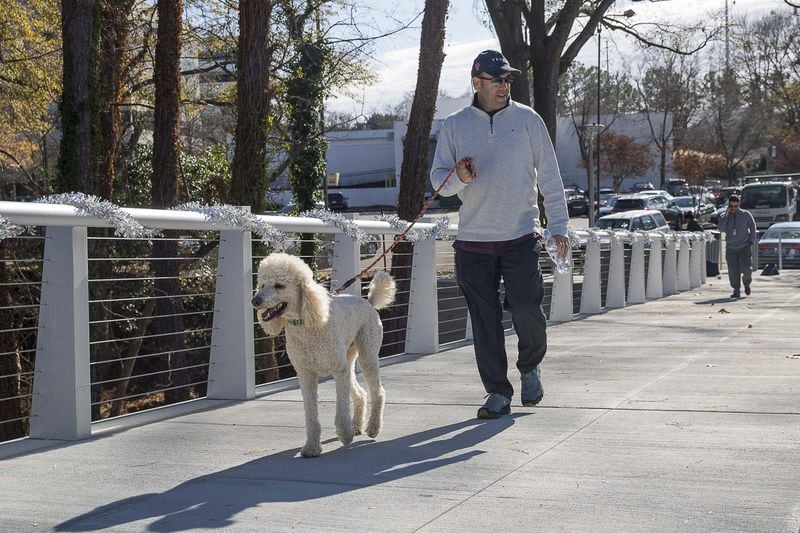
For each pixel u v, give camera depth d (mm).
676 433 5484
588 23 26828
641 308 16906
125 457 5391
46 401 5926
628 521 3838
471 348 10516
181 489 4641
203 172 22828
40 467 5180
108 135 15672
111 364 15352
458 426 6016
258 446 5641
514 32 25922
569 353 9641
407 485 4562
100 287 13000
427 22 14789
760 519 3797
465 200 6324
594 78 84188
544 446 5305
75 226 5820
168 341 13555
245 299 7359
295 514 4125
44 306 5906
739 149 93375
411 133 15055
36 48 19328
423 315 10078
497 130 6207
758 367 8102
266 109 13227
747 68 69625
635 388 7160
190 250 14727
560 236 6301
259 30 13078
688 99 77938
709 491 4234
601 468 4738
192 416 6684
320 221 8219
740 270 19859
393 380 8094
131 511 4266
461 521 3928
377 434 5836
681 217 49812
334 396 7477
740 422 5727
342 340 5453
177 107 13992
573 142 83188
